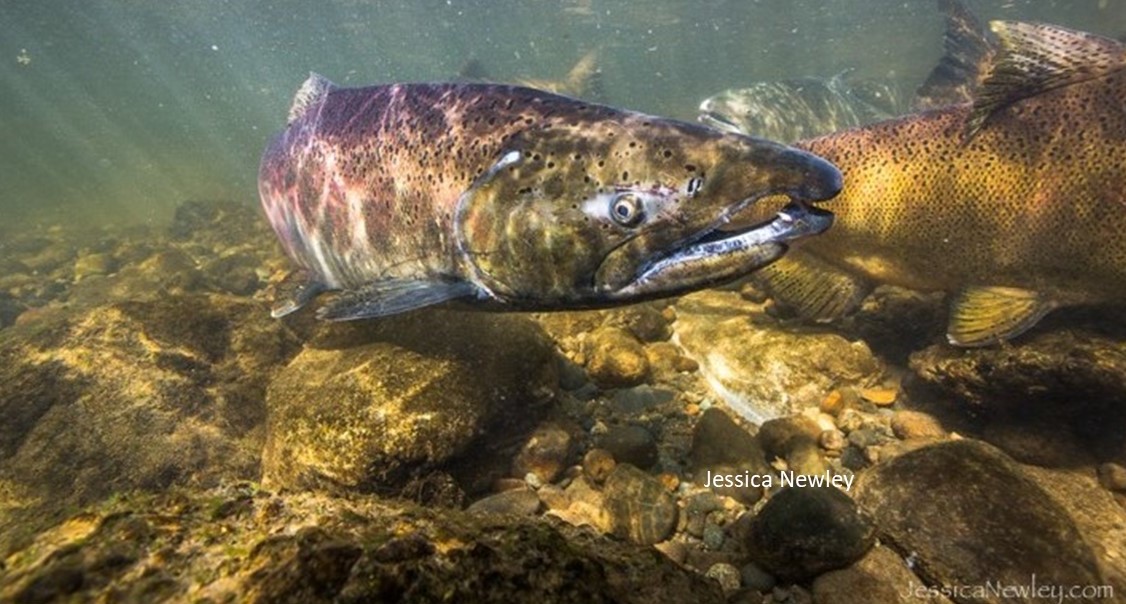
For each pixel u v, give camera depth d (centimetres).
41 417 44
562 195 34
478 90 40
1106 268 41
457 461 40
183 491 21
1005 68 42
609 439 42
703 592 22
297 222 54
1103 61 40
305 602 16
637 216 32
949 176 45
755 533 31
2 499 40
